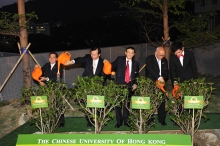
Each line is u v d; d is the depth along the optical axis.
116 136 4.62
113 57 14.10
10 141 6.70
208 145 6.05
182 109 5.91
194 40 12.18
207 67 15.98
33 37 28.19
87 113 6.24
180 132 6.80
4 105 9.59
